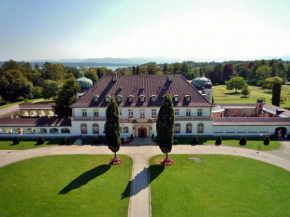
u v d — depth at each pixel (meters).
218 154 50.38
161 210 31.52
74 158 48.69
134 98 61.09
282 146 55.12
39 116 87.31
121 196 34.81
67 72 199.00
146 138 60.25
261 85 192.00
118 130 44.78
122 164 45.69
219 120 62.59
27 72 168.00
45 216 30.27
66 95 70.19
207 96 84.12
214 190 36.25
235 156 49.28
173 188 36.88
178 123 60.81
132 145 56.00
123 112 60.59
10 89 127.38
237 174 41.34
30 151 52.59
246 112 82.75
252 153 50.91
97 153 51.41
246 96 142.00
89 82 88.12
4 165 45.34
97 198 34.22
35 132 61.62
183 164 45.47
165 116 43.62
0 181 39.12
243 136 56.47
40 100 126.81
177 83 64.44
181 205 32.56
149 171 42.62
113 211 31.36
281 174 41.34
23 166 44.88
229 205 32.50
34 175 41.19
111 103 43.62
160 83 64.44
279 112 70.56
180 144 56.28
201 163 45.88
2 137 61.41
